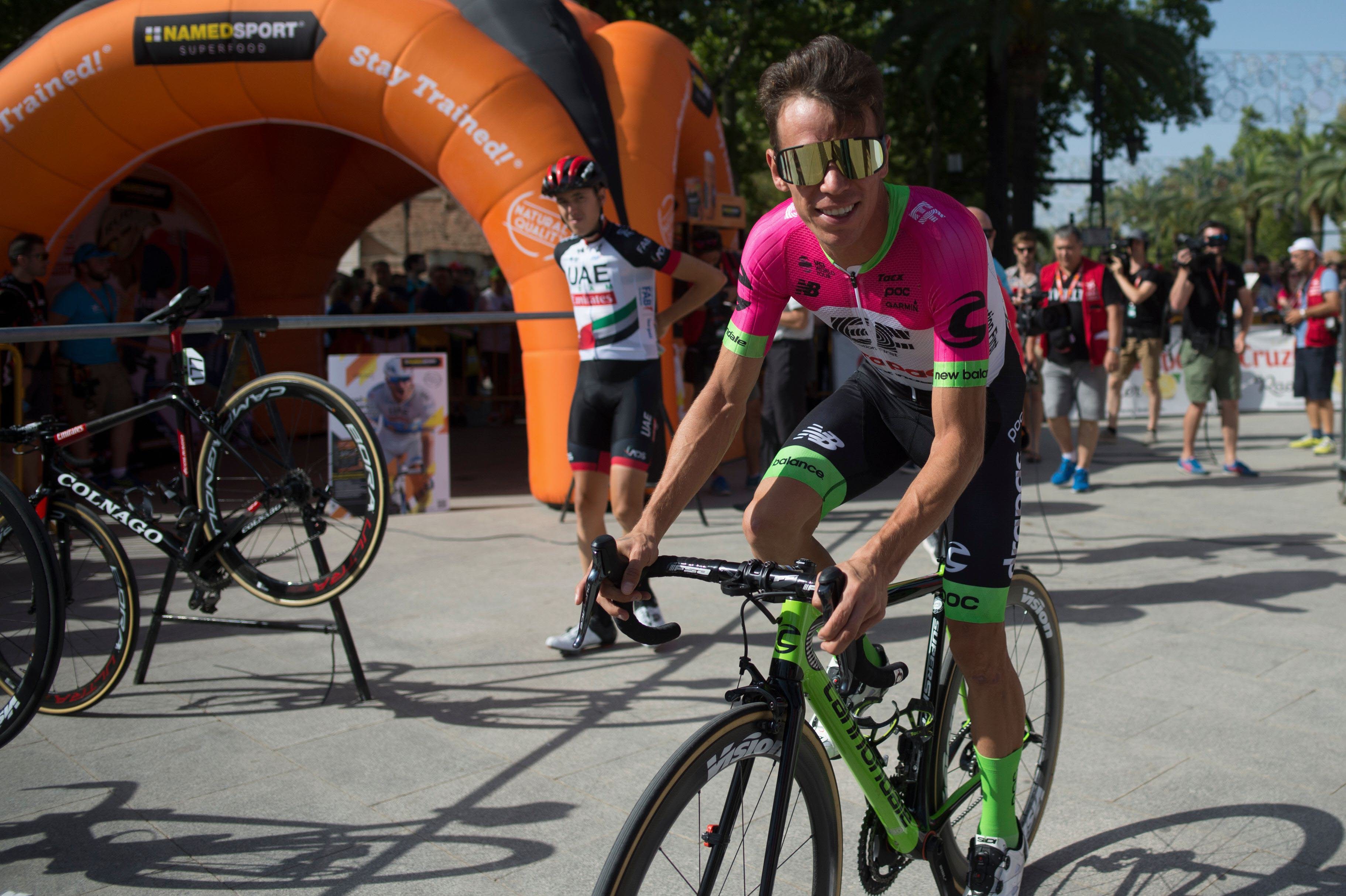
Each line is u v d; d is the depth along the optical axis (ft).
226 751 9.34
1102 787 8.42
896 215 5.36
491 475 27.09
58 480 10.59
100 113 20.21
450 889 6.99
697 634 12.72
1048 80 75.15
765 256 5.89
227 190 31.19
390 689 10.92
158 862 7.36
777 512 6.08
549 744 9.44
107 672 10.08
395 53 19.57
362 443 9.84
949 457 5.09
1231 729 9.55
